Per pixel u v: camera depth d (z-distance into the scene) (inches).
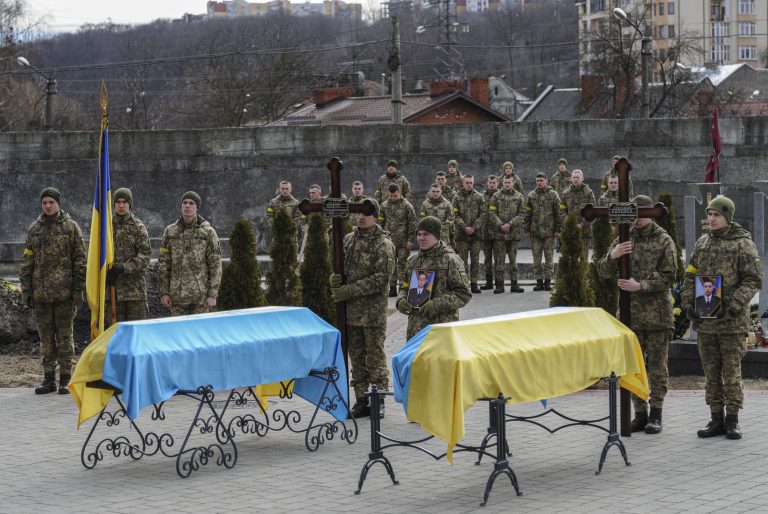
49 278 512.7
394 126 1240.2
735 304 395.2
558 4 3934.5
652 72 2536.9
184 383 364.8
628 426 407.5
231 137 1252.5
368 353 453.4
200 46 2915.8
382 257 446.0
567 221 513.0
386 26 3105.3
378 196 945.5
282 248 518.3
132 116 2741.1
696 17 4621.1
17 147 1264.8
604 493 329.7
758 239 604.7
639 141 1235.2
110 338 366.9
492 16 3917.3
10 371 579.2
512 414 450.9
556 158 1236.5
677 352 532.7
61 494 341.1
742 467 358.0
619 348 379.6
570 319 367.6
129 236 534.9
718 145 865.5
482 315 733.9
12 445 412.2
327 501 327.0
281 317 401.7
